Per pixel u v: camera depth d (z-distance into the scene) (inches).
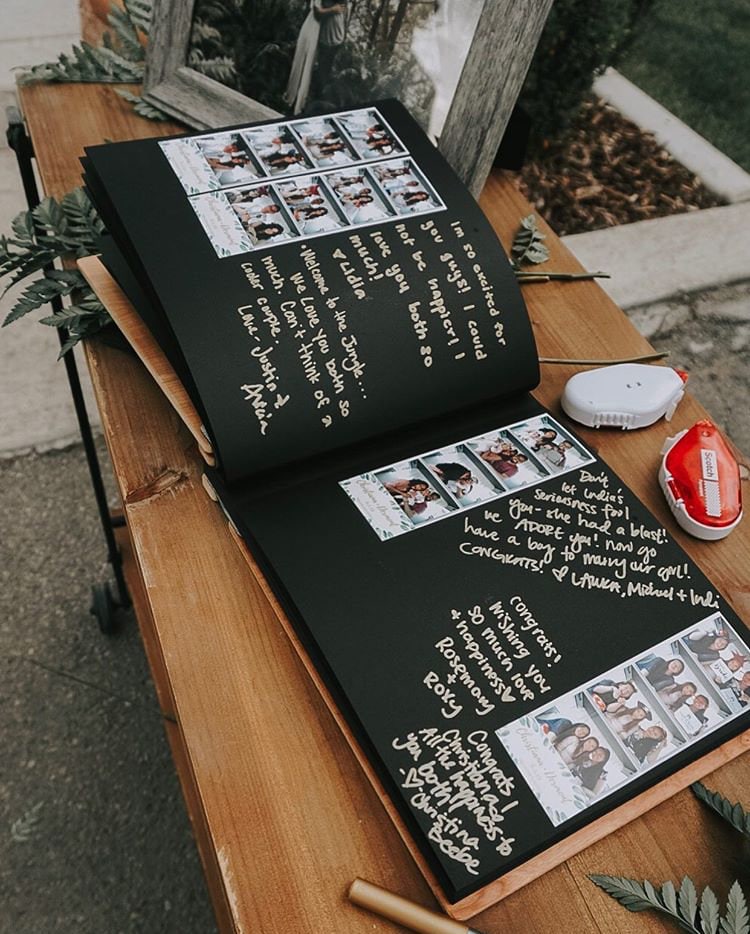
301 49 38.7
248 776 23.5
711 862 22.8
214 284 27.5
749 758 24.5
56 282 33.5
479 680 23.9
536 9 33.5
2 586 64.7
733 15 126.1
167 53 40.9
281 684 25.0
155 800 56.1
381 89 38.1
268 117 40.3
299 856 22.3
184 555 27.6
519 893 21.9
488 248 30.5
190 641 25.8
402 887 21.9
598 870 22.4
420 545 26.5
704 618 25.9
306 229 29.6
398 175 31.9
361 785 23.4
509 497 28.1
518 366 30.4
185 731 24.1
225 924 40.1
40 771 56.7
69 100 42.2
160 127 42.0
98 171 29.4
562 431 30.6
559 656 24.6
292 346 27.4
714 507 29.0
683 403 33.7
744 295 91.4
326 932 21.3
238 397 26.6
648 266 91.2
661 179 99.8
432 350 29.1
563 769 22.7
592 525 27.6
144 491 29.0
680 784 23.6
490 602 25.4
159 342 28.5
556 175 97.3
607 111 106.2
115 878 53.0
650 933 21.6
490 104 35.9
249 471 27.1
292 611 25.6
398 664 24.0
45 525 68.1
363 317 28.4
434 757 22.5
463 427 30.5
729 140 108.3
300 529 26.6
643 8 84.9
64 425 73.3
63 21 97.3
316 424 27.6
